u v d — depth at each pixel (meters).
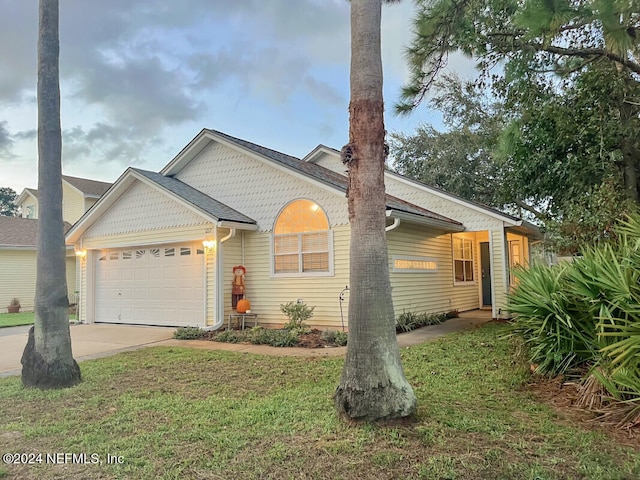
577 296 5.12
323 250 10.52
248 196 11.83
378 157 4.22
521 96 9.13
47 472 3.26
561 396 4.72
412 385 5.27
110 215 13.05
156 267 12.16
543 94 9.05
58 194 6.01
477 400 4.65
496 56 8.30
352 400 3.95
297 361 7.05
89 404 4.91
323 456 3.36
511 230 13.85
